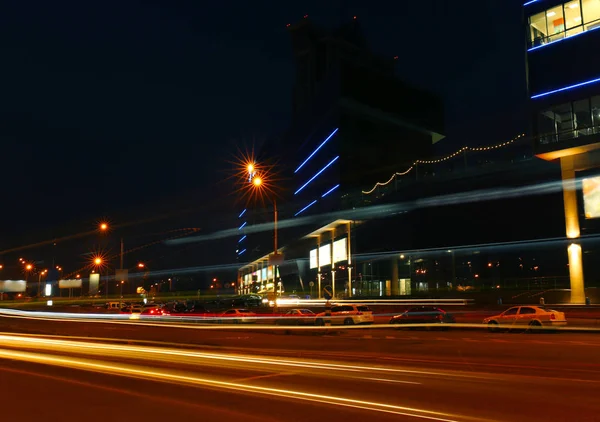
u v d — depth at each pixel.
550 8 48.22
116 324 46.31
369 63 126.75
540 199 67.31
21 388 12.16
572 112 46.53
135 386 12.25
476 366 15.33
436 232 75.12
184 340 27.86
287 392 11.22
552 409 9.16
